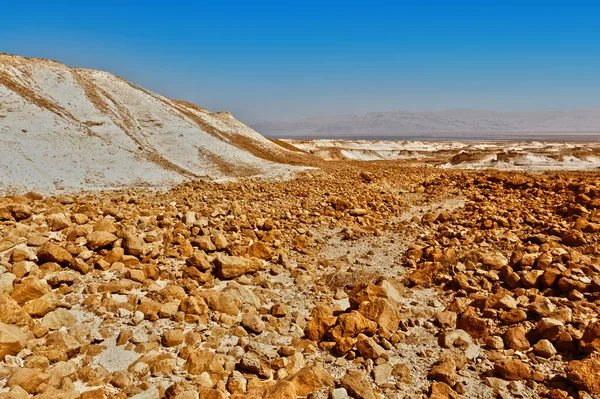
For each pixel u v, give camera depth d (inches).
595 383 207.6
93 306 289.0
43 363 214.8
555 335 255.6
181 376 221.9
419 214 690.2
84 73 1659.7
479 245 470.0
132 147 1245.1
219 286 353.4
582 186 773.9
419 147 4872.0
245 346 257.6
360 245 502.6
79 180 949.8
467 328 280.5
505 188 919.7
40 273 318.3
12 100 1237.1
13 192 776.3
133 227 447.5
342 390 209.8
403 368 235.9
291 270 403.5
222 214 585.9
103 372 219.1
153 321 278.5
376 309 287.9
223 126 1811.0
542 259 372.2
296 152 1999.3
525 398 212.8
